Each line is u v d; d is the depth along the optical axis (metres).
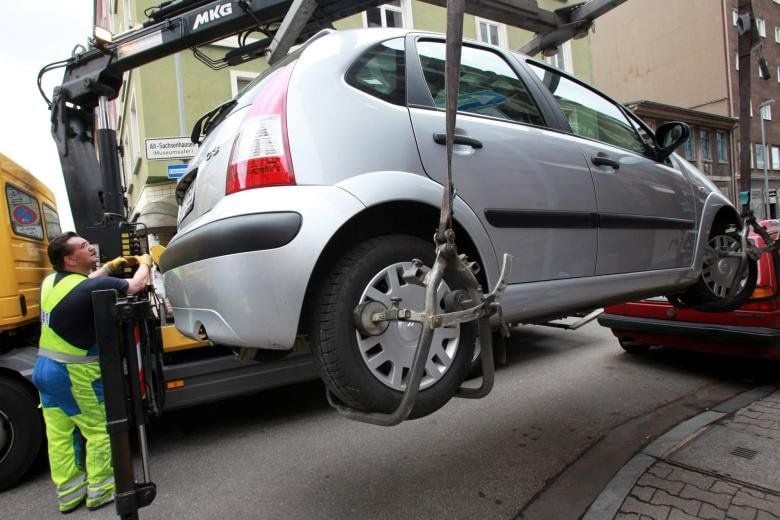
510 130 2.50
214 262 1.85
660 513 2.41
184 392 3.79
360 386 1.83
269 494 2.99
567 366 5.35
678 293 3.82
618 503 2.53
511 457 3.24
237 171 1.93
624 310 5.17
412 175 2.07
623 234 2.90
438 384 2.03
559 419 3.85
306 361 4.16
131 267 4.36
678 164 3.63
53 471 3.04
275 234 1.78
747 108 3.54
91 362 3.00
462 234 2.22
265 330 1.79
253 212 1.82
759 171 30.30
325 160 1.91
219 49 10.12
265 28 4.37
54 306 2.96
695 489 2.59
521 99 2.74
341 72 2.11
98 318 1.82
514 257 2.35
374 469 3.20
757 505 2.40
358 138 2.00
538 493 2.80
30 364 3.45
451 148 1.71
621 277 2.86
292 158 1.88
